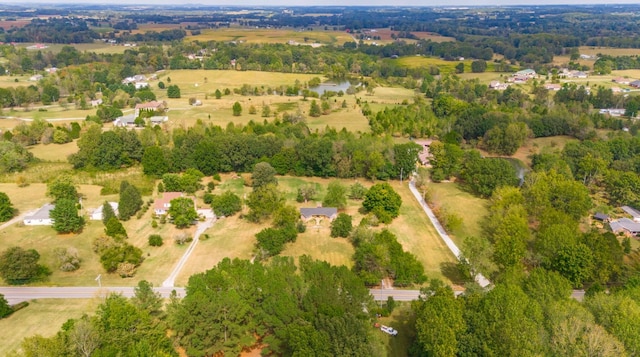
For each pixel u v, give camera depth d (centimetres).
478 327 6612
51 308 8494
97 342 6269
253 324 7138
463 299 7356
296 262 10162
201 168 15212
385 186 12631
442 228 12069
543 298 7419
